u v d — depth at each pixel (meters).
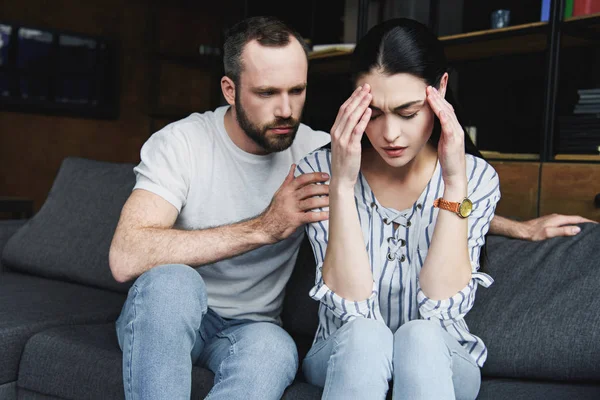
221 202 1.63
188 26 5.96
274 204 1.47
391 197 1.45
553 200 2.54
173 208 1.59
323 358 1.34
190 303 1.32
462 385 1.31
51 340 1.64
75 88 5.38
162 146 1.62
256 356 1.32
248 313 1.66
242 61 1.53
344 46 3.44
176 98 5.80
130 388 1.28
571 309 1.45
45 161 5.29
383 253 1.42
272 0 4.39
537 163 2.58
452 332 1.40
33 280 2.30
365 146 1.46
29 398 1.66
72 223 2.38
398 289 1.42
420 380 1.13
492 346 1.50
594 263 1.50
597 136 2.47
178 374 1.27
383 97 1.26
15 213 3.96
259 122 1.54
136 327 1.30
